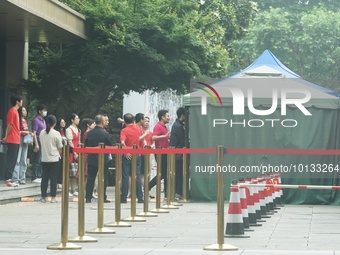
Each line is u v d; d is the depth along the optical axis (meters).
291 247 13.42
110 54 31.00
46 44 33.34
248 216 16.81
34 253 12.24
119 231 15.79
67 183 12.95
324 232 15.88
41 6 25.62
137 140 23.61
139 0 31.69
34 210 20.34
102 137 23.19
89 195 23.06
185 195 24.44
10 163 25.59
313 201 23.84
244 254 12.30
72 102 31.62
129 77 31.05
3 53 30.12
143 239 14.45
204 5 40.56
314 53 72.19
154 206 22.67
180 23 32.31
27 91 31.20
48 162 22.78
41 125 28.12
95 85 31.98
